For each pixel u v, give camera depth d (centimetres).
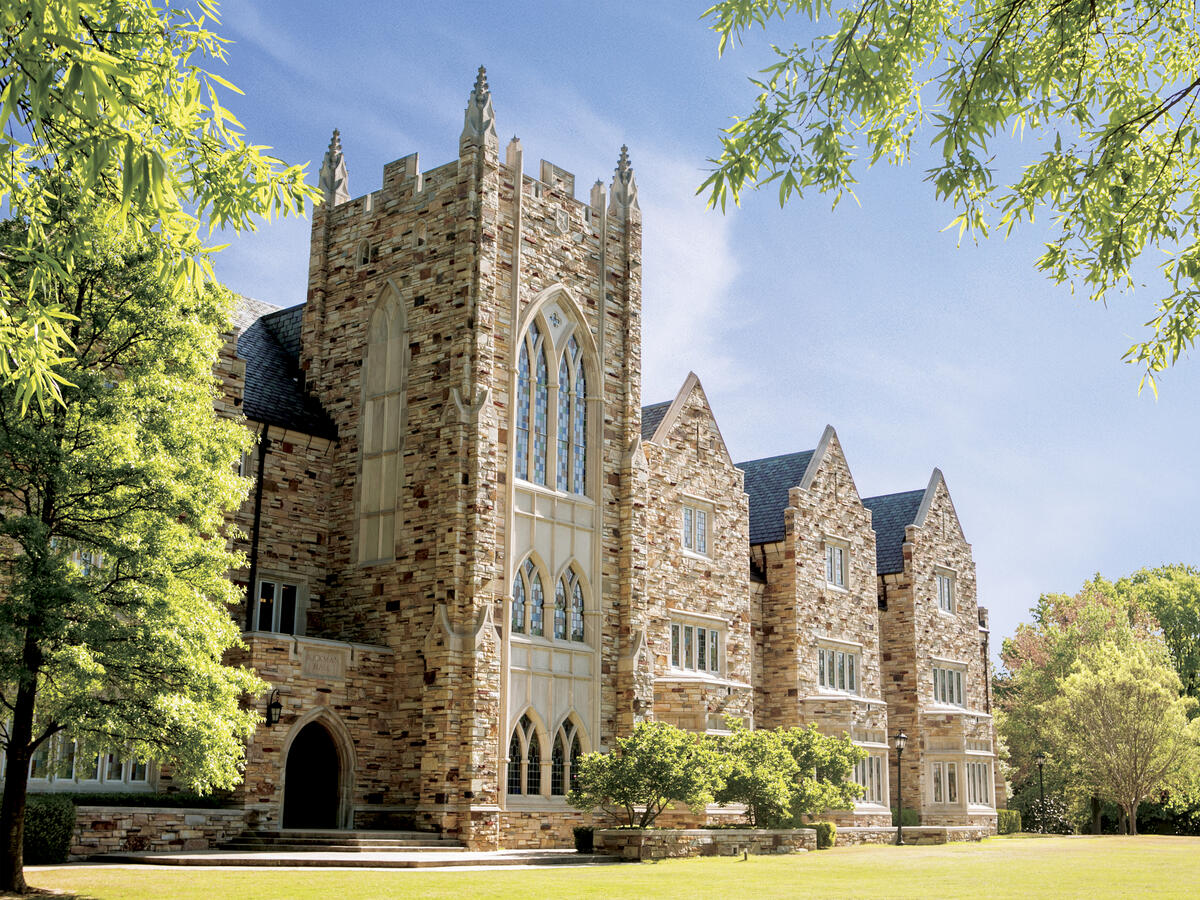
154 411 1912
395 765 3083
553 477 3516
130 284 1903
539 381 3547
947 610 5797
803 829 3659
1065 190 1259
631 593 3659
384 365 3481
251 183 1218
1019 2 1171
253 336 3784
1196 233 1280
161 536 1828
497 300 3369
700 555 4281
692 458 4316
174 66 1195
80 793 2494
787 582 4728
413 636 3142
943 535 5838
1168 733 5672
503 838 3091
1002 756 7419
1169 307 1312
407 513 3259
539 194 3591
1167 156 1241
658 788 2959
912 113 1338
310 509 3431
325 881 1956
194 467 1925
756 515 5012
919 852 3569
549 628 3406
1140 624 7900
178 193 1182
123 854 2389
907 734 5356
